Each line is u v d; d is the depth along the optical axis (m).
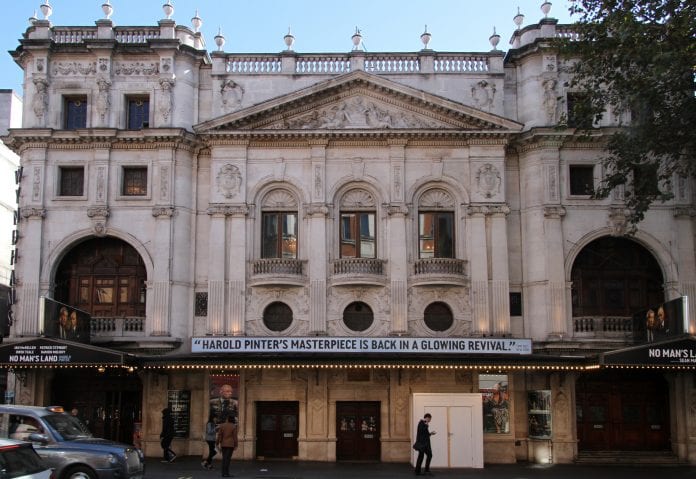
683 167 27.91
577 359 28.55
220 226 31.94
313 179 32.09
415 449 25.39
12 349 27.31
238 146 32.41
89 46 32.78
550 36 32.78
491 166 32.19
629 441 31.39
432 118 32.59
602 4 23.77
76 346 27.30
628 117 31.84
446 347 29.05
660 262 31.86
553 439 30.06
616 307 32.34
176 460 29.31
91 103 32.94
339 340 29.16
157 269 31.42
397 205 31.77
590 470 27.56
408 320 31.22
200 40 34.72
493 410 30.31
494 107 32.84
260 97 33.09
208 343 29.16
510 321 31.59
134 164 32.50
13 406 18.98
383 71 33.25
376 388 30.75
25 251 31.83
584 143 32.03
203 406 30.95
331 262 31.75
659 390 31.80
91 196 32.19
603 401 31.69
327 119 32.59
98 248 32.84
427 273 31.19
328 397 30.69
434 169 32.34
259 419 31.02
